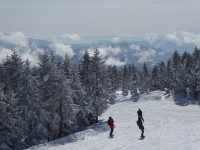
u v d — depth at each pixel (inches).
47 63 1744.6
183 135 1119.0
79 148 1024.9
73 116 1836.9
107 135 1314.0
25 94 1594.5
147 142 1016.9
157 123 1660.9
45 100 1742.1
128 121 2175.2
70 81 1915.6
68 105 1800.0
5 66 1721.2
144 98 4564.5
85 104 2199.8
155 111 3117.6
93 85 2305.6
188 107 3351.4
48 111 1771.7
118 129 1494.8
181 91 4217.5
